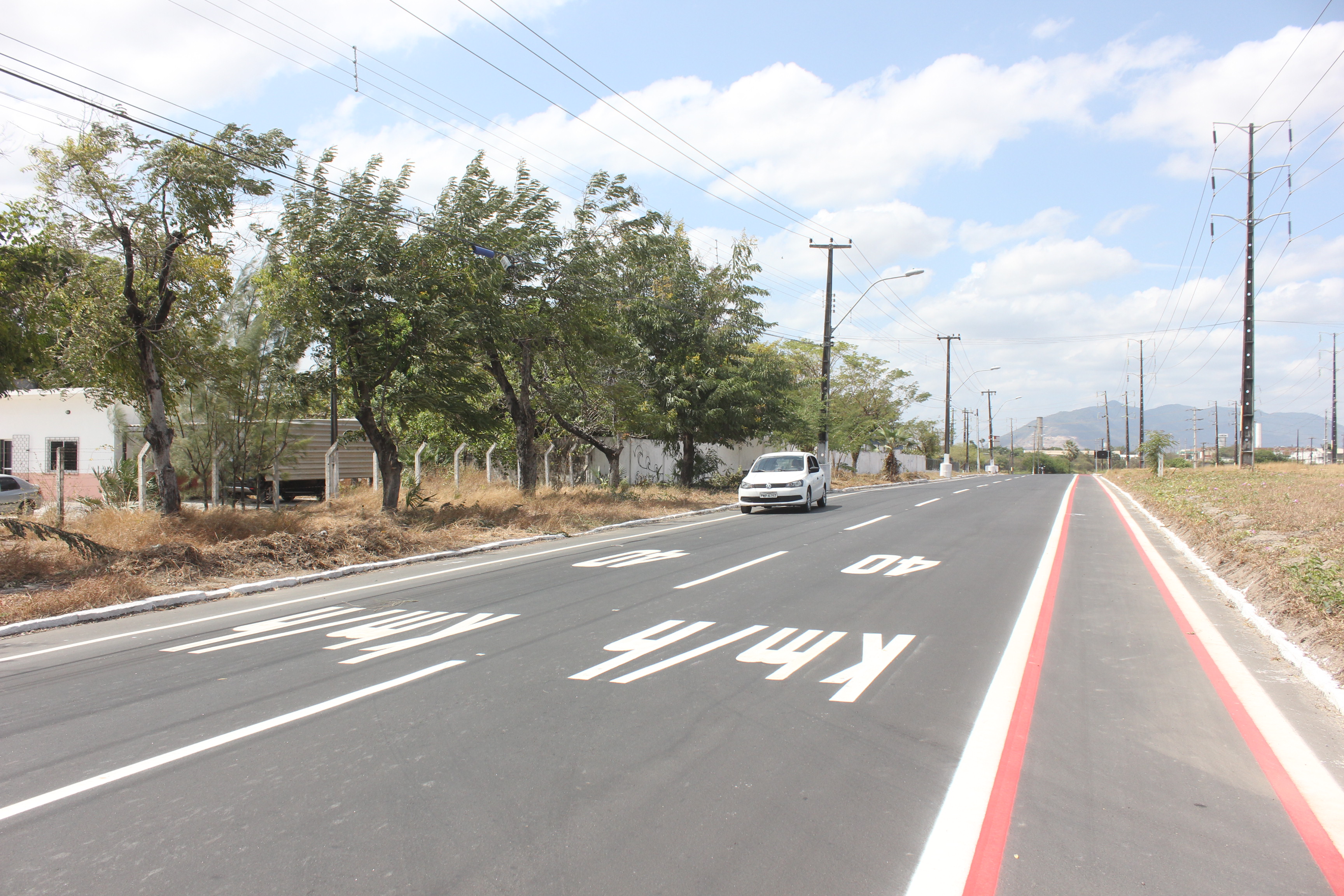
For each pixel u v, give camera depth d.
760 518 20.02
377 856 3.52
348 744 4.82
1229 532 13.28
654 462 32.09
